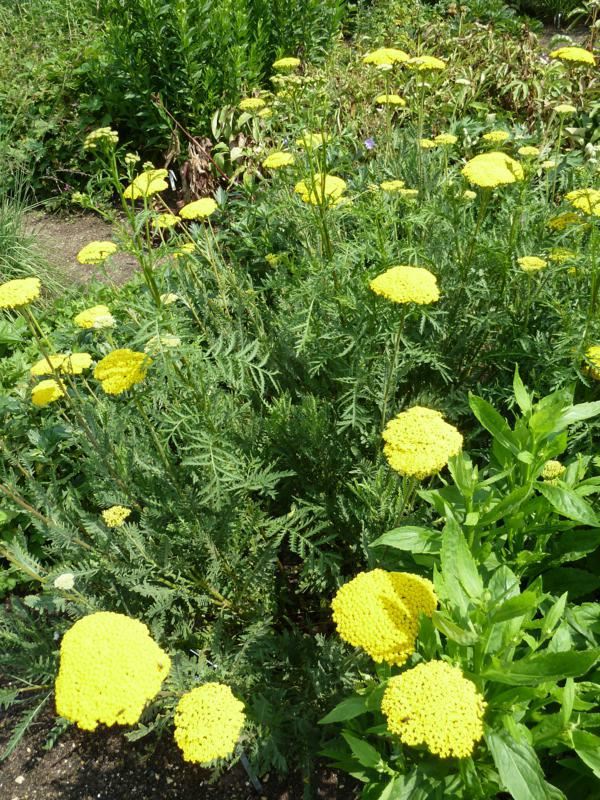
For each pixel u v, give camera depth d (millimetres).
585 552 824
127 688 583
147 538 948
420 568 849
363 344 1003
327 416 1060
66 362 969
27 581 1100
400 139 1775
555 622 624
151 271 875
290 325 1153
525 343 1063
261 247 1554
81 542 889
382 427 971
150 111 2354
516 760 575
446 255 1212
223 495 904
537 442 762
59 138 2500
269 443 1058
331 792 814
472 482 756
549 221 1182
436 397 1103
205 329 1206
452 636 575
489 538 792
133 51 2312
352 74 2188
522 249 1179
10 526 1171
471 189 1418
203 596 875
